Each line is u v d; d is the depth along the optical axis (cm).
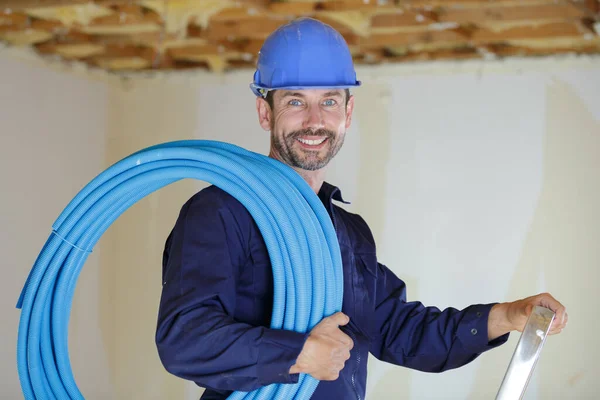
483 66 458
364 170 474
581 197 439
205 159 164
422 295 459
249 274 168
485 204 454
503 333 181
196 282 151
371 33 424
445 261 457
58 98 478
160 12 378
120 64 505
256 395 157
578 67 442
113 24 394
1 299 425
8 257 431
